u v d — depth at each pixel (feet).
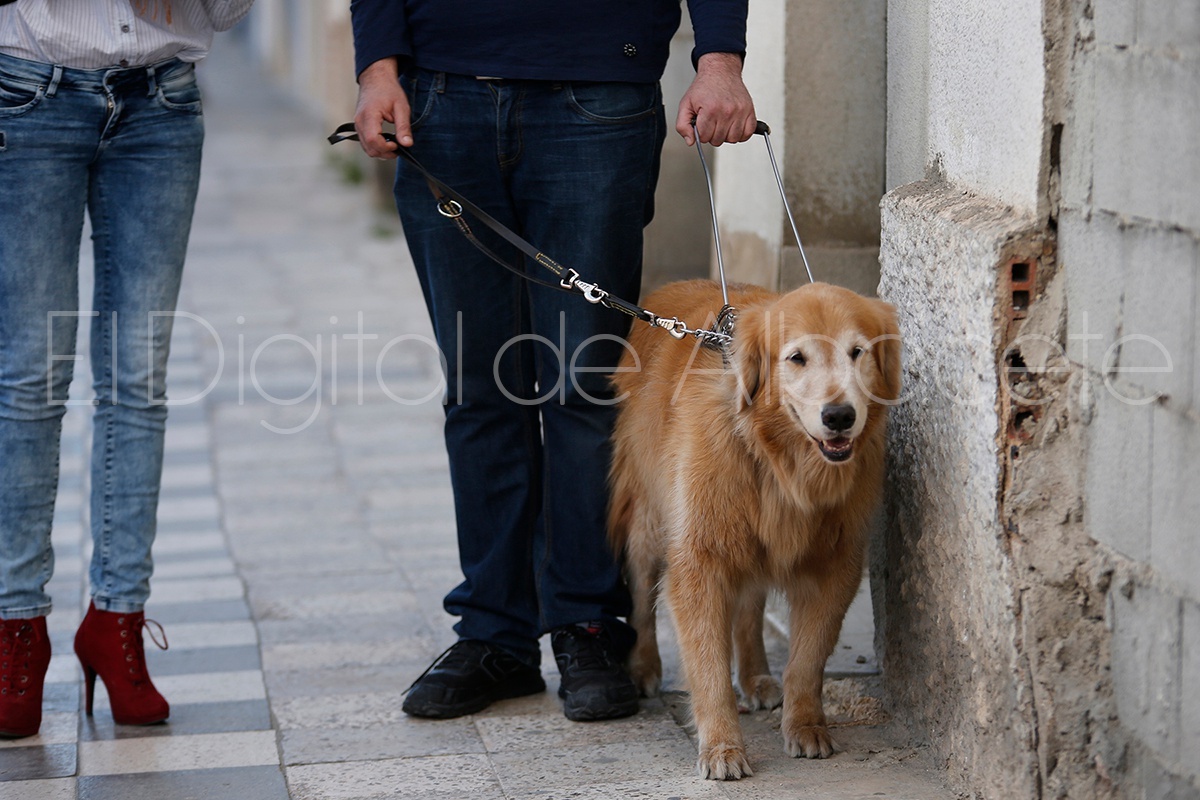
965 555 10.61
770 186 16.01
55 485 12.73
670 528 12.22
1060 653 9.70
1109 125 9.02
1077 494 9.75
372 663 15.34
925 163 12.60
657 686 13.96
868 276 15.74
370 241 50.96
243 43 166.09
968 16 11.04
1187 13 8.08
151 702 13.19
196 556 20.31
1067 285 9.70
